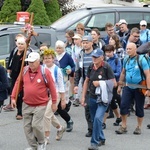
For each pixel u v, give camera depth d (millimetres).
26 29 10656
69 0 28797
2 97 10477
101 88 9758
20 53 12625
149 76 10695
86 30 16688
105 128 11812
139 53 10742
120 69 11812
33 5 23859
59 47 12086
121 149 10266
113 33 14156
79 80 11492
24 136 11195
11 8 24625
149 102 13891
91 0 33219
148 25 18234
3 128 11852
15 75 12734
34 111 9297
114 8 18062
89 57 11211
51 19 25641
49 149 10180
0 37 15156
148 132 11547
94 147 9969
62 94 10516
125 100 11109
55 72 10398
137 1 35125
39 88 9258
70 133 11406
